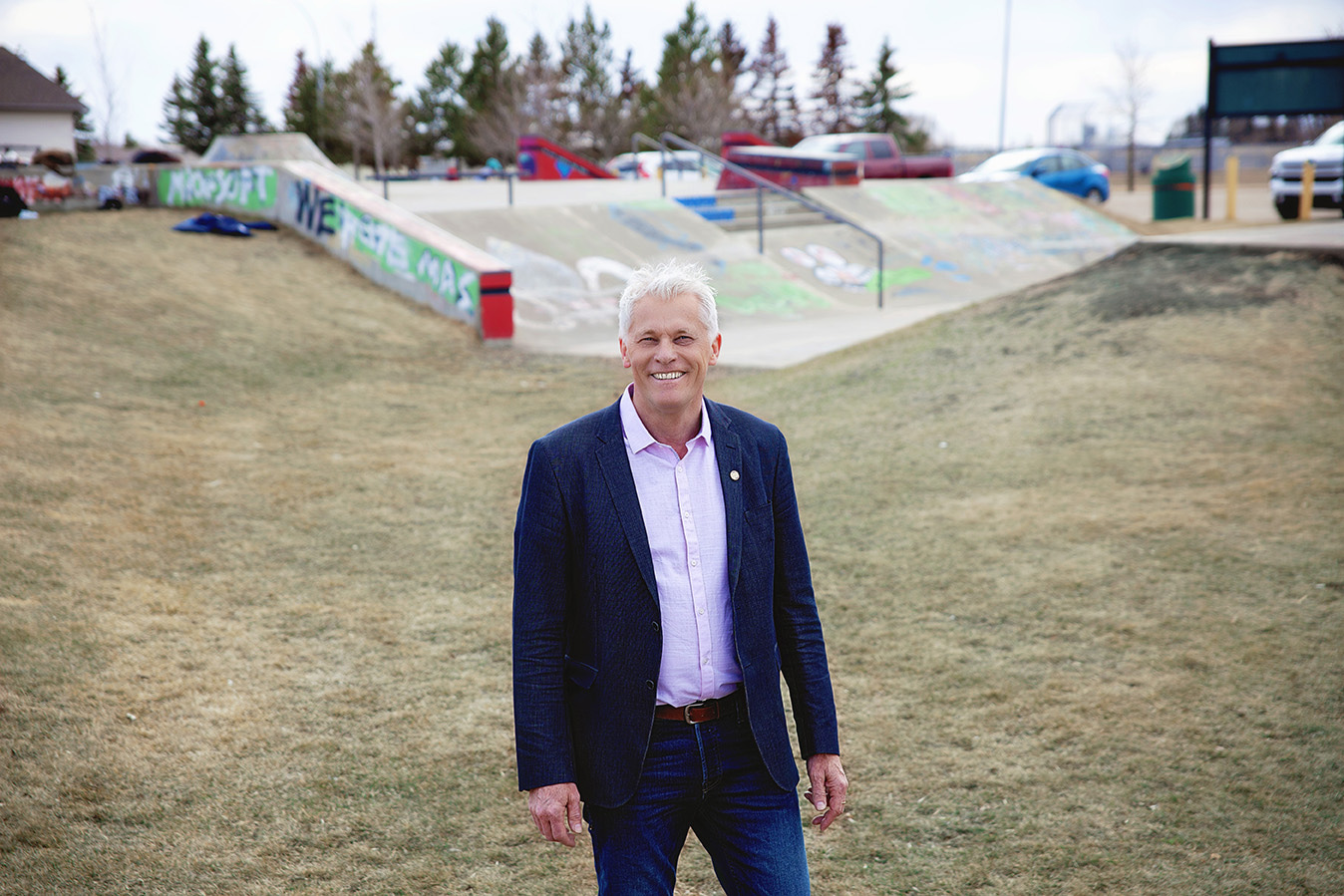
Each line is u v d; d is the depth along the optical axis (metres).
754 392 10.05
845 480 7.19
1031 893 3.00
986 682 4.33
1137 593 5.04
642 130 52.81
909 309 16.44
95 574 5.44
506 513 6.90
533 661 2.08
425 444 8.72
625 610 2.07
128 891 2.99
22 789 3.47
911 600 5.23
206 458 7.85
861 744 3.89
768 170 23.70
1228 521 5.72
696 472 2.14
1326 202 20.50
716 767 2.12
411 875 3.12
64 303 11.59
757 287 16.89
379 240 14.98
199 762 3.73
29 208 17.19
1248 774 3.54
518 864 3.20
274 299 13.55
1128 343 8.97
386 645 4.86
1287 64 21.31
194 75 56.53
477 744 3.94
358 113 40.97
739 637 2.11
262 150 24.98
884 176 25.81
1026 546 5.75
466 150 53.34
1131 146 35.50
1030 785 3.56
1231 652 4.40
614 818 2.10
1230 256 10.43
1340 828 3.22
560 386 11.09
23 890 2.97
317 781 3.64
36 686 4.18
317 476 7.62
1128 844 3.20
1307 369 7.88
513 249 16.59
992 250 20.31
